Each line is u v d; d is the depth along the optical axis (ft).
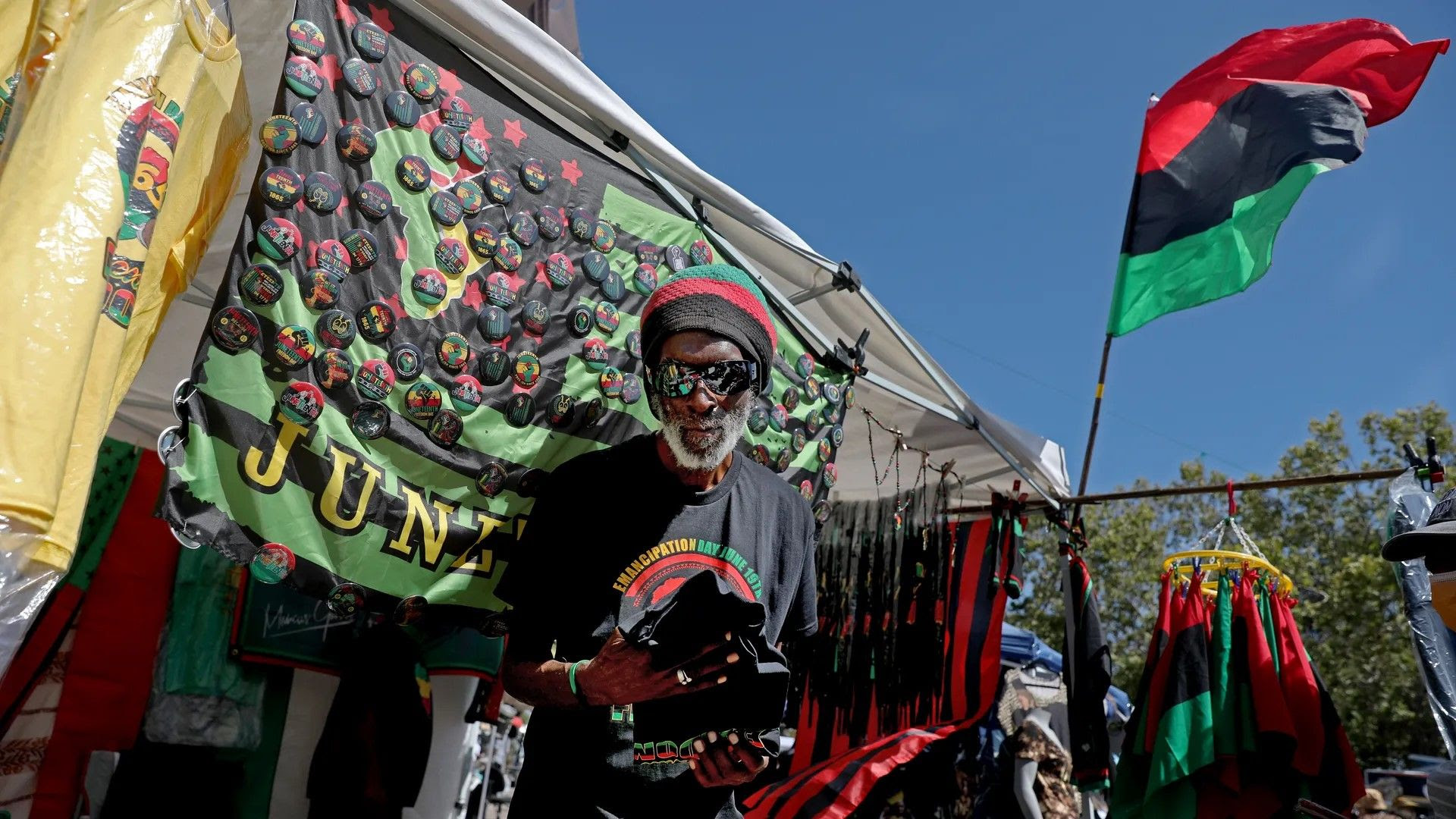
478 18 7.33
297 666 9.45
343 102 6.44
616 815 5.64
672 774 5.76
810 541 6.93
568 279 7.75
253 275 5.85
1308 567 66.23
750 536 6.40
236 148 6.14
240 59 5.89
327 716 9.67
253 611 9.40
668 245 8.73
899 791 14.39
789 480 9.52
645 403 8.18
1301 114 13.01
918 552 13.73
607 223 8.21
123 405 12.26
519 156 7.61
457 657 9.89
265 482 5.82
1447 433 66.74
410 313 6.64
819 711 14.03
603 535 6.08
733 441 6.20
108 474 9.52
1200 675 11.55
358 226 6.41
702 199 9.70
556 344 7.62
